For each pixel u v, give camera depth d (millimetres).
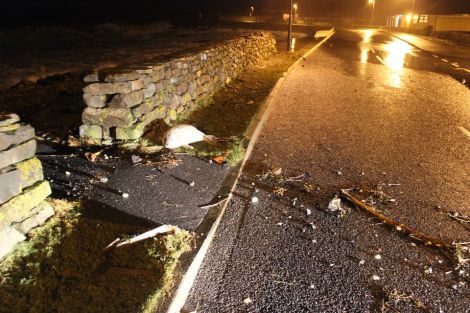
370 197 5188
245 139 6875
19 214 3672
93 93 5969
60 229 3910
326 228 4430
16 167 3703
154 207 4480
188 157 5895
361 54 23016
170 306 3033
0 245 3420
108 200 4559
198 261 3686
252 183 5449
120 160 5637
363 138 7633
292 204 4930
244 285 3482
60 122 7172
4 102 8492
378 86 13016
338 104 10320
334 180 5695
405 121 8922
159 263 3514
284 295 3377
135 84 6066
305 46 25797
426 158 6668
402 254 4020
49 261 3461
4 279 3211
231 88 11180
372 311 3246
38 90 9797
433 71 17016
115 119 6000
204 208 4551
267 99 10008
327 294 3410
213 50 10117
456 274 3758
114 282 3244
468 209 4957
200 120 7867
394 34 46812
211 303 3256
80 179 5027
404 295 3447
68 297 3059
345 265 3803
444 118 9281
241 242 4098
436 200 5172
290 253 3949
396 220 4641
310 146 7094
